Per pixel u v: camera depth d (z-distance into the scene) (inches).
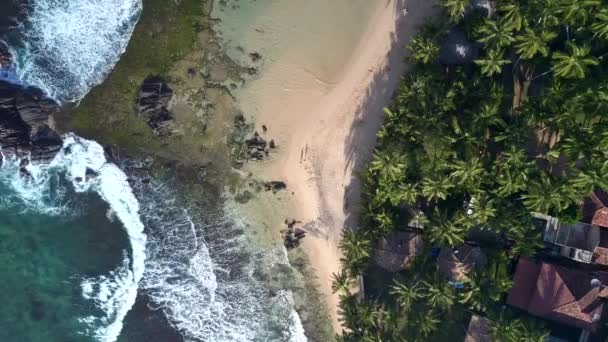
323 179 1277.1
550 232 1173.7
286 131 1277.1
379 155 1120.8
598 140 1011.9
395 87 1234.6
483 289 1127.6
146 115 1284.4
